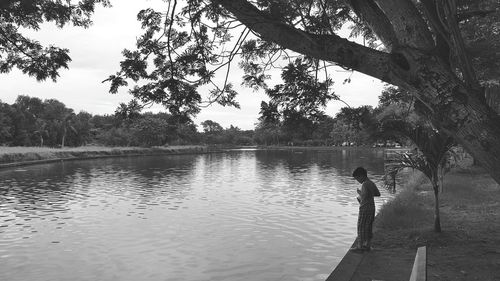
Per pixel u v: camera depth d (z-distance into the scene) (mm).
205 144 167625
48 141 119188
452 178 21672
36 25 8055
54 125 121125
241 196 25078
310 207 20844
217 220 17578
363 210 9148
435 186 10352
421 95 4250
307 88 6195
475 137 3953
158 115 116875
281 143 174875
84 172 44062
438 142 9992
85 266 11398
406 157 10805
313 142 164500
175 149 105812
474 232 10188
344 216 18375
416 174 26484
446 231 10250
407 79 4301
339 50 4547
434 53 4219
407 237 10055
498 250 8586
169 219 17906
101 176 39500
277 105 6418
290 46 4785
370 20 4961
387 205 14852
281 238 14312
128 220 17719
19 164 51469
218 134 187000
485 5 8188
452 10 4113
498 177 3904
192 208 20781
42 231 15664
